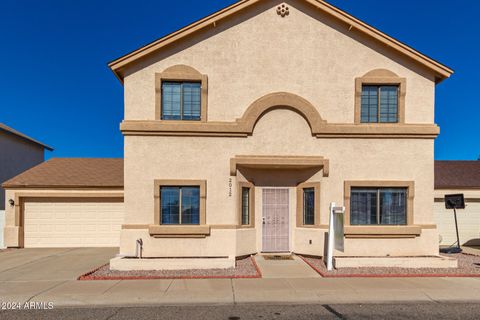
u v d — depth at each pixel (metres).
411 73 11.57
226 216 11.15
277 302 7.16
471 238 15.46
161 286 8.12
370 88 11.69
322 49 11.55
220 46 11.44
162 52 11.32
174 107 11.41
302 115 11.42
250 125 11.24
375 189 11.39
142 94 11.21
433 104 11.53
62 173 15.68
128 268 9.58
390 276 9.11
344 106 11.47
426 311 6.70
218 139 11.25
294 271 9.63
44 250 13.52
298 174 11.98
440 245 15.34
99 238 14.49
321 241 11.15
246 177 11.62
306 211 11.80
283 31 11.55
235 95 11.38
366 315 6.47
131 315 6.43
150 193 11.04
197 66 11.36
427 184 11.34
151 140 11.11
